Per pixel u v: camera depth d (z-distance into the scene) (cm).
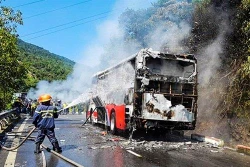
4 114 1541
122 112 1351
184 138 1412
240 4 1513
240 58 1473
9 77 1537
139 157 922
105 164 816
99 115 1822
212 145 1191
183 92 1289
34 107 2912
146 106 1234
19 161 833
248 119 1324
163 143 1219
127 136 1425
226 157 966
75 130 1697
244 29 1399
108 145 1149
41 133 967
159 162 852
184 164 835
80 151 1016
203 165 830
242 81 1395
